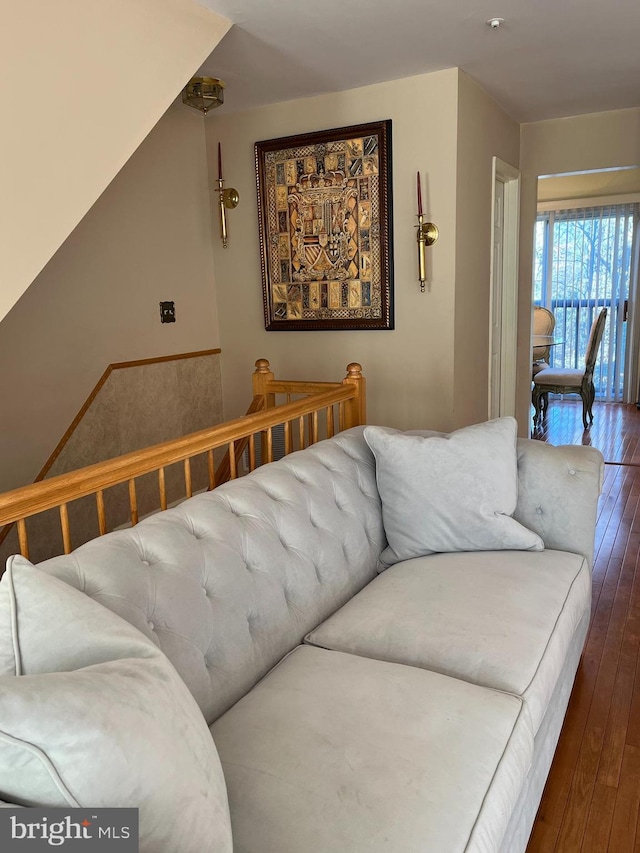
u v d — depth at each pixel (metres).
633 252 6.99
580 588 1.97
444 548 2.13
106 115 2.12
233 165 4.16
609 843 1.61
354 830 1.05
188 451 1.84
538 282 7.48
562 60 3.37
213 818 0.91
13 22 1.83
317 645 1.70
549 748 1.71
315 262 3.98
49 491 1.40
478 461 2.12
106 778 0.78
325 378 4.13
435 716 1.31
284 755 1.21
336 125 3.80
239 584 1.55
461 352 3.84
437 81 3.49
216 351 4.42
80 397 3.44
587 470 2.19
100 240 3.48
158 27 2.32
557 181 7.08
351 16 2.75
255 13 2.67
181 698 0.97
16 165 1.85
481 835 1.08
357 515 2.10
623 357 7.31
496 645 1.58
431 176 3.59
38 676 0.83
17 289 1.87
